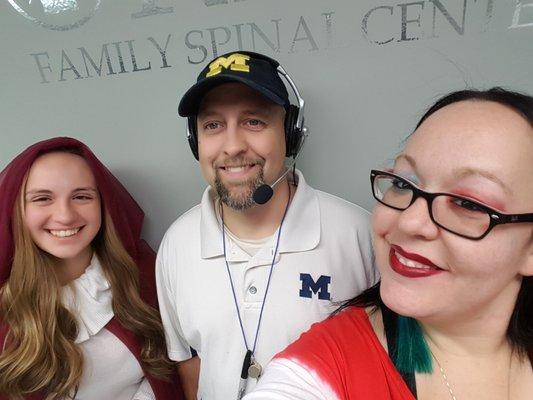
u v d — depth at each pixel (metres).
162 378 0.98
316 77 0.90
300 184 0.83
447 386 0.51
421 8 0.83
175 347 0.95
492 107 0.45
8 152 1.11
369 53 0.87
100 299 0.94
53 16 0.98
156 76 0.97
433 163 0.45
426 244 0.45
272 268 0.78
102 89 1.01
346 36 0.87
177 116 0.99
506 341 0.53
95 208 0.91
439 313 0.47
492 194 0.42
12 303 0.86
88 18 0.96
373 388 0.49
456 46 0.84
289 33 0.89
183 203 1.07
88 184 0.90
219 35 0.92
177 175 1.05
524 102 0.45
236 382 0.77
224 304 0.79
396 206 0.48
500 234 0.42
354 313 0.59
